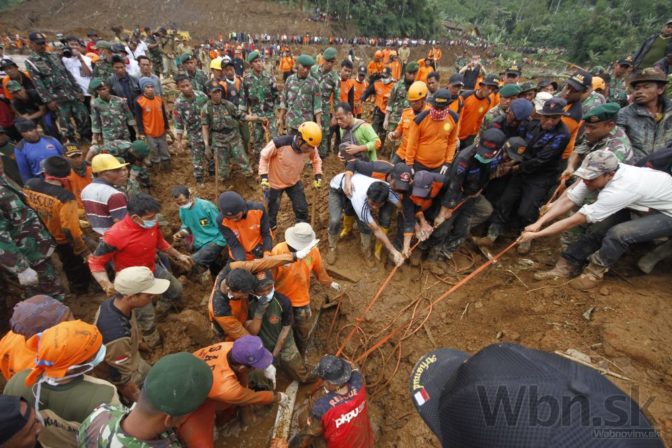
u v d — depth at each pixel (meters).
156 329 4.09
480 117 6.61
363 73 9.66
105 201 4.06
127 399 3.20
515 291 4.22
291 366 3.77
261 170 5.16
